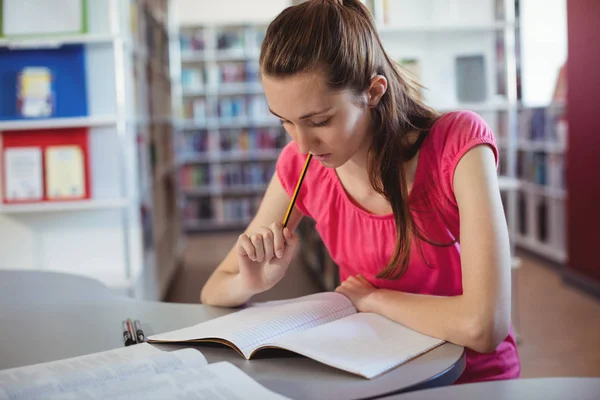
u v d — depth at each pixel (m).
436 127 1.18
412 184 1.20
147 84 4.20
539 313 3.77
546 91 4.85
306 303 1.15
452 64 3.61
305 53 1.00
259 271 1.22
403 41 3.61
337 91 1.02
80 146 3.10
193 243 6.72
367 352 0.94
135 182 3.41
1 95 3.05
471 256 1.05
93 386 0.84
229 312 1.25
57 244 3.21
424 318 1.04
